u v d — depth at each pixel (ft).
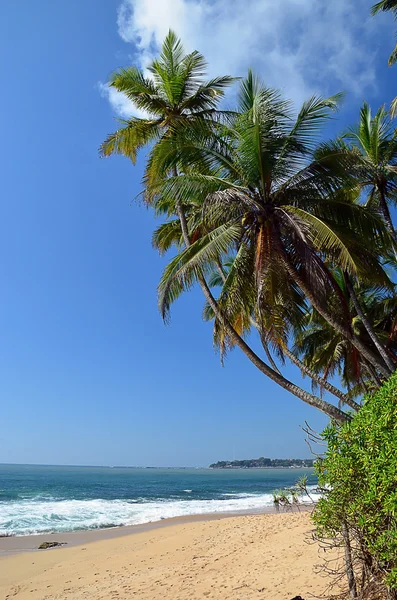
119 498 128.88
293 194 32.60
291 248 31.42
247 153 31.53
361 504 12.89
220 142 34.27
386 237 37.19
